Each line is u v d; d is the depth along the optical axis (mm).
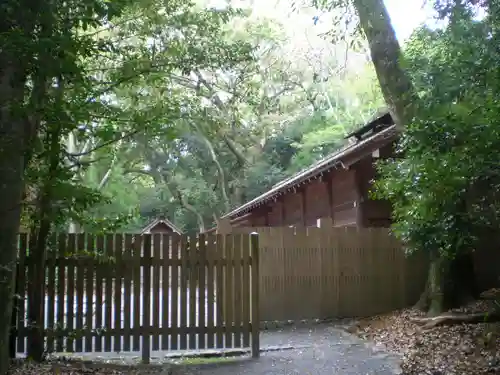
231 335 7402
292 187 15891
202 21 7801
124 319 7121
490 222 6586
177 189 35719
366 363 6930
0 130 4816
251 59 8086
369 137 12305
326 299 10742
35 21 4621
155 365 6898
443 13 6410
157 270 7281
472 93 5441
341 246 10938
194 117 8492
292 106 31344
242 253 7547
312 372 6520
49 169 5957
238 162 33719
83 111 5441
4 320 5051
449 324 8375
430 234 6723
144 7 7395
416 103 7539
